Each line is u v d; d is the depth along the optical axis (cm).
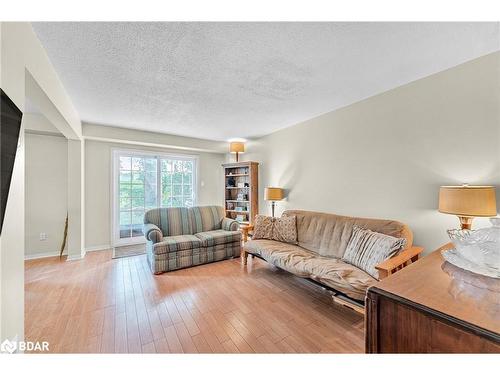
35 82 155
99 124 364
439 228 208
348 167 288
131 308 208
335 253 256
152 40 158
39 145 351
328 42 162
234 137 466
